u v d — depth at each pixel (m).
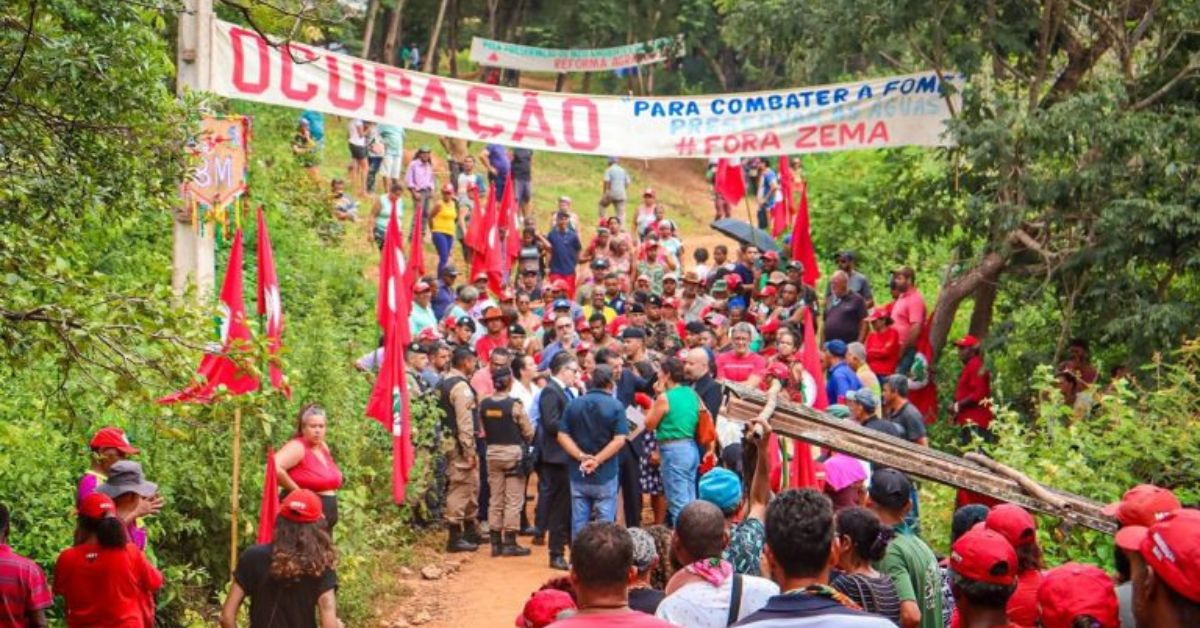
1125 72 18.14
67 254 9.03
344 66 16.11
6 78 8.58
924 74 19.11
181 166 9.39
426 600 13.68
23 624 8.24
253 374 8.53
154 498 9.28
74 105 8.90
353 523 13.30
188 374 8.22
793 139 19.05
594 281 22.98
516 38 49.47
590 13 47.69
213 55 15.17
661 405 14.12
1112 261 17.16
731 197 25.50
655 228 27.34
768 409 6.95
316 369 14.51
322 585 8.77
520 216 31.06
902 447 7.22
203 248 13.26
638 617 5.16
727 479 8.20
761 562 6.83
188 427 11.48
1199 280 17.44
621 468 15.09
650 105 18.44
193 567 12.23
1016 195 18.22
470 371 15.73
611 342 17.25
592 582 5.19
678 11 48.69
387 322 14.23
